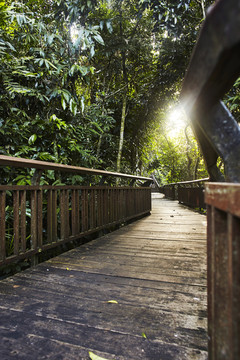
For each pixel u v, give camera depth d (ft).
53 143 10.47
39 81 10.19
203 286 5.14
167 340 3.28
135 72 20.48
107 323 3.70
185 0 10.66
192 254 7.66
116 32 17.99
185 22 15.65
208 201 1.83
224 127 1.58
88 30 10.23
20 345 3.16
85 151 11.62
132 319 3.83
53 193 7.34
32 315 3.93
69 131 10.69
